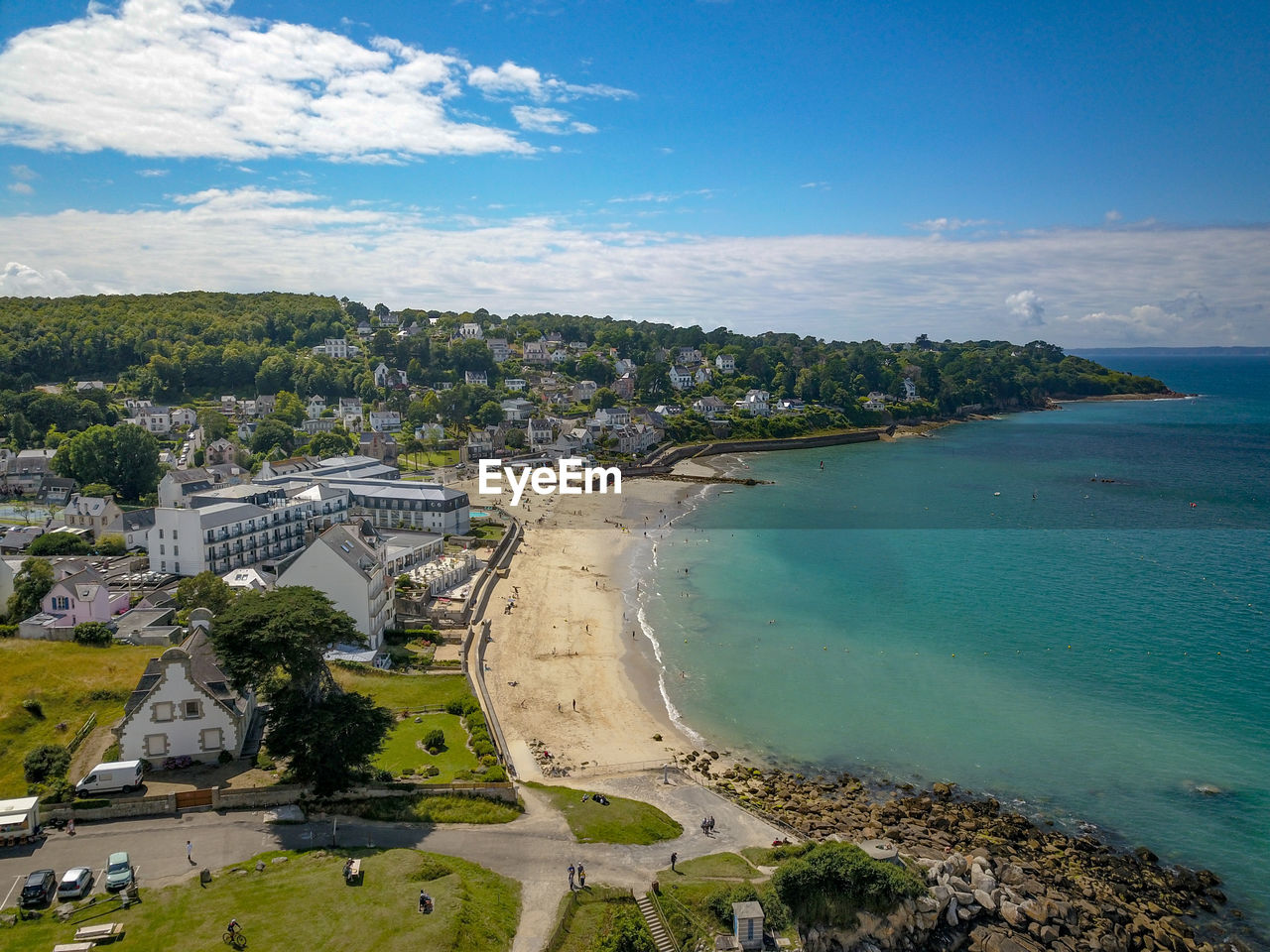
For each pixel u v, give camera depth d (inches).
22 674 3287.4
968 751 3528.5
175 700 2773.1
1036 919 2509.8
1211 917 2578.7
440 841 2511.1
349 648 4018.2
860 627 4987.7
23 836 2331.4
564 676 4200.3
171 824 2466.8
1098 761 3444.9
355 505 6820.9
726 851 2650.1
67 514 6102.4
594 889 2321.6
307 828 2491.4
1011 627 4965.6
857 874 2445.9
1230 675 4239.7
